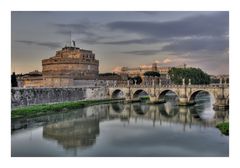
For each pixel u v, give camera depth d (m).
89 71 186.00
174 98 180.62
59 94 131.12
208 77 171.00
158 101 140.62
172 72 172.75
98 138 68.06
